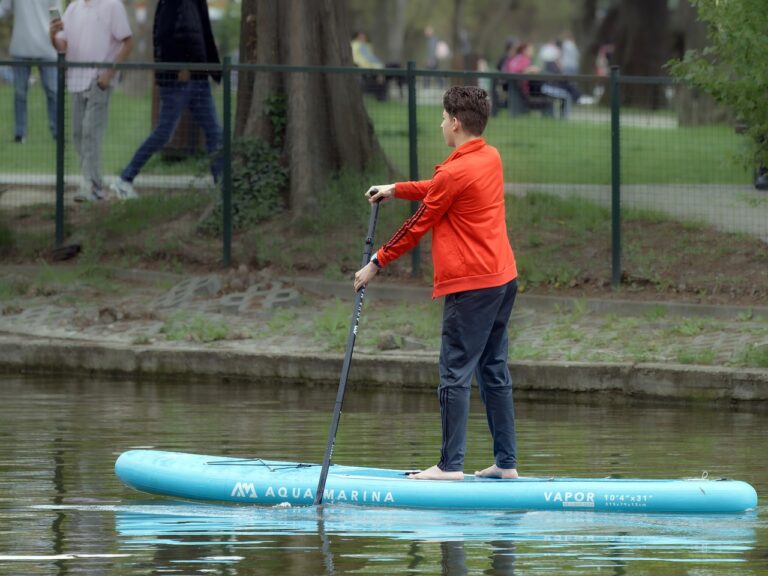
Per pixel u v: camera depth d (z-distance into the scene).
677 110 96.38
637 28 150.50
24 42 73.75
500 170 30.05
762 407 42.34
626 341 47.84
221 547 25.78
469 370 29.77
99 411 41.72
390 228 60.31
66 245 62.25
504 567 24.36
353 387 46.66
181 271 59.62
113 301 56.00
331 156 64.25
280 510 29.05
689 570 24.17
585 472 32.53
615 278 54.22
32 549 25.61
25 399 44.09
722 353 45.56
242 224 62.25
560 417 41.19
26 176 69.56
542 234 58.66
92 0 66.56
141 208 64.00
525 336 49.47
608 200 62.03
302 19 64.19
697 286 53.28
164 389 46.56
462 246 29.38
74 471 32.81
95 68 62.88
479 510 29.03
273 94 64.00
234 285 56.25
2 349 50.56
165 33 65.81
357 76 64.94
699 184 65.94
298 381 47.38
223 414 41.28
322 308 54.31
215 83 65.38
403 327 50.19
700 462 33.78
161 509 29.03
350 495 29.58
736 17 44.28
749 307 50.72
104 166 70.56
